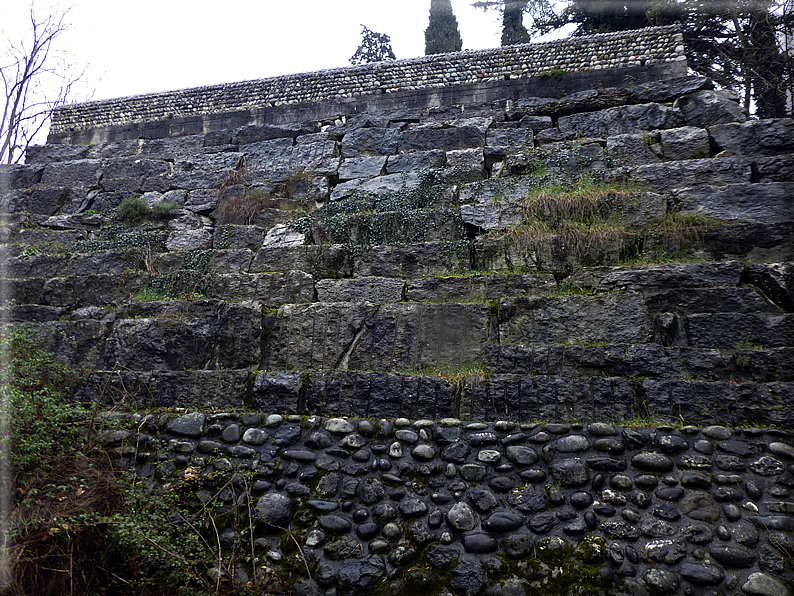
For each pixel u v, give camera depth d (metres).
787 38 12.28
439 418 5.29
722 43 13.33
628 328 5.57
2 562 3.71
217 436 5.49
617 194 7.02
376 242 7.56
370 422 5.25
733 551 4.12
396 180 8.92
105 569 4.20
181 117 11.90
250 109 11.56
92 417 5.00
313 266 7.29
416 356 5.91
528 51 10.38
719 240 6.26
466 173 8.48
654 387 5.00
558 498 4.57
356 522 4.74
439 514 4.64
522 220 7.18
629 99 9.07
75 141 12.35
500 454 4.88
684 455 4.59
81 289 7.55
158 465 5.25
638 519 4.37
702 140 7.88
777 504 4.25
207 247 8.41
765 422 4.69
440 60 10.77
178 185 10.10
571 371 5.36
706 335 5.40
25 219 9.81
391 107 10.85
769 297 5.61
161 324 6.52
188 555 4.46
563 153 8.23
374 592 4.36
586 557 4.25
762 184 6.73
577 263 6.47
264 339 6.43
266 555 4.67
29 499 4.00
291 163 9.89
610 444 4.72
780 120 7.66
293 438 5.32
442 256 6.98
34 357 5.70
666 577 4.09
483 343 5.81
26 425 4.57
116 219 9.71
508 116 9.63
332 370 5.74
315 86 11.33
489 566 4.33
